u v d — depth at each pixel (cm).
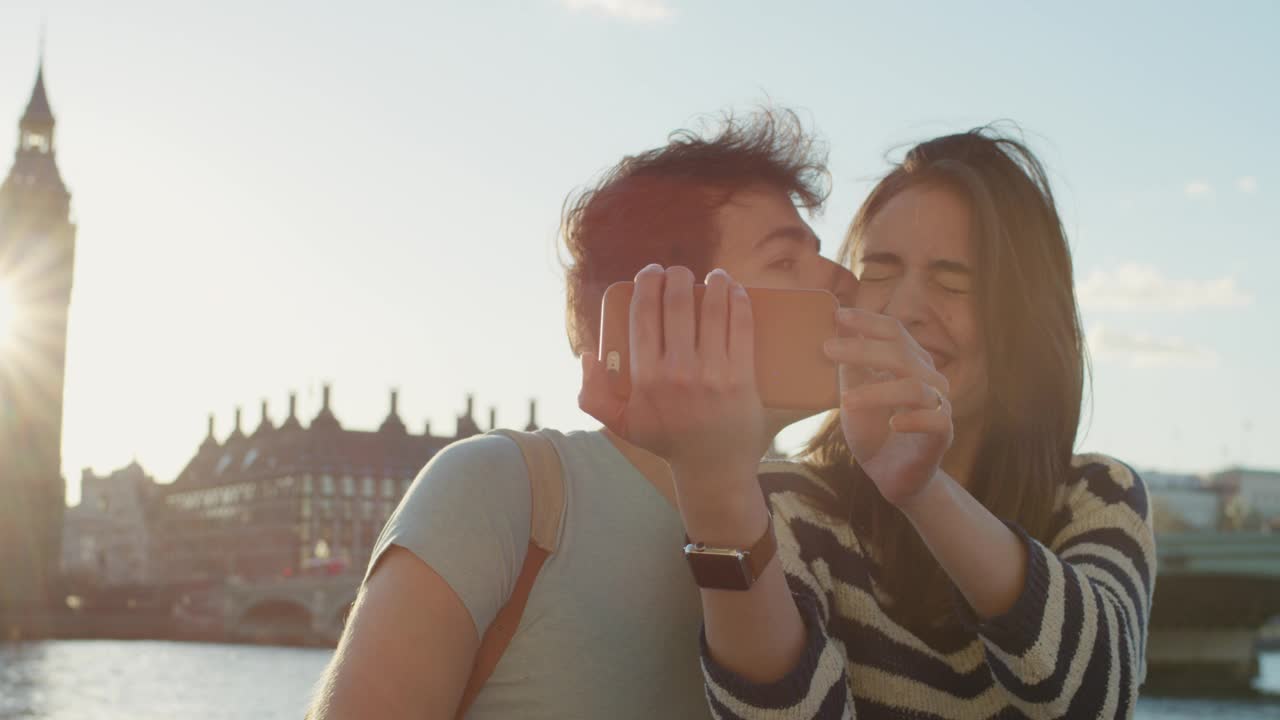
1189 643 4806
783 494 170
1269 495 11650
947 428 114
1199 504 10950
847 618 166
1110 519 164
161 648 7712
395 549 129
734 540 115
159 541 13212
